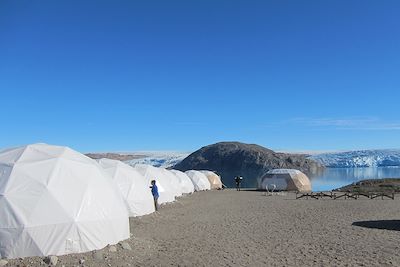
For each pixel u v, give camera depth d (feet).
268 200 88.02
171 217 59.82
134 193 61.21
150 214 61.67
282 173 125.90
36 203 32.48
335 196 91.45
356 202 79.46
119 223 37.45
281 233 44.86
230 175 364.17
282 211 66.08
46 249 31.37
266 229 47.78
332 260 32.01
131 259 32.45
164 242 40.04
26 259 30.27
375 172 378.53
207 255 34.22
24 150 37.81
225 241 40.45
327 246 37.32
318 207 71.00
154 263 31.55
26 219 31.42
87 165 39.06
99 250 33.35
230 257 33.53
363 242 38.68
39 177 34.30
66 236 32.53
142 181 65.16
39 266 29.50
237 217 59.21
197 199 95.30
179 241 40.57
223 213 64.75
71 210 33.60
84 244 33.32
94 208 35.24
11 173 33.96
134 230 47.60
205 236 43.45
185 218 58.80
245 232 45.83
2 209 31.50
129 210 59.52
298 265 30.78
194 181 134.72
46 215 32.22
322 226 49.24
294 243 39.09
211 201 89.10
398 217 56.13
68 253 32.24
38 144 40.11
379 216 57.36
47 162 36.22
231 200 90.79
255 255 34.19
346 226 48.73
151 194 65.41
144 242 38.42
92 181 37.27
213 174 154.61
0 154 37.42
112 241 36.04
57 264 29.99
